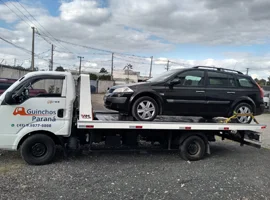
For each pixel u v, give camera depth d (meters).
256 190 5.16
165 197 4.59
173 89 6.83
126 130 6.84
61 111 6.05
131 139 6.92
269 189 5.25
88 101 6.17
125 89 6.54
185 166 6.54
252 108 7.60
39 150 5.96
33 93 5.98
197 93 7.00
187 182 5.39
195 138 7.09
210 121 7.87
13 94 5.80
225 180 5.63
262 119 18.62
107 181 5.21
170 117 8.09
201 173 6.03
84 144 6.75
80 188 4.79
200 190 5.00
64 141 6.38
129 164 6.45
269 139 11.03
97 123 6.15
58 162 6.26
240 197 4.77
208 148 7.29
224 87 7.32
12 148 5.85
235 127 7.30
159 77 7.26
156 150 7.14
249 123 7.59
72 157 6.73
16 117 5.80
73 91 6.16
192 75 7.11
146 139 7.26
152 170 6.07
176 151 7.89
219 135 8.18
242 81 7.61
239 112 7.46
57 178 5.23
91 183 5.06
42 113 5.94
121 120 6.74
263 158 7.80
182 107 6.91
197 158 7.12
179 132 7.11
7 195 4.35
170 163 6.74
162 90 6.73
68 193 4.55
